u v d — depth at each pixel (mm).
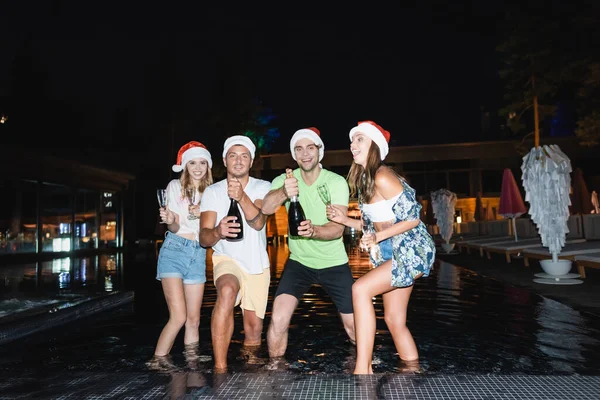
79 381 2389
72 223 21703
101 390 2242
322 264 4020
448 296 6543
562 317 4887
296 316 5281
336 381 2254
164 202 3717
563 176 8156
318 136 4020
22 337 4367
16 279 9719
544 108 26688
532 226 16062
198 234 3984
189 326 4066
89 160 21922
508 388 2107
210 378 2359
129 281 9289
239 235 3725
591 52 22469
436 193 16234
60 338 4332
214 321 3260
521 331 4262
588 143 24500
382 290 3102
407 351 3408
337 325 4777
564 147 35656
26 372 2914
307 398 2041
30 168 18688
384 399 2008
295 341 4102
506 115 28016
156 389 2221
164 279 3793
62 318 5090
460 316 5035
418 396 2037
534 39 24500
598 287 7062
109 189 24750
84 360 3533
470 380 2219
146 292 7684
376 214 3232
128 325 4965
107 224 24734
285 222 31906
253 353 3719
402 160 40156
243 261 3809
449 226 15812
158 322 5141
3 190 17516
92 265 14141
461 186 40219
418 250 3160
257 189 3934
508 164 38875
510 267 10625
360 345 2979
